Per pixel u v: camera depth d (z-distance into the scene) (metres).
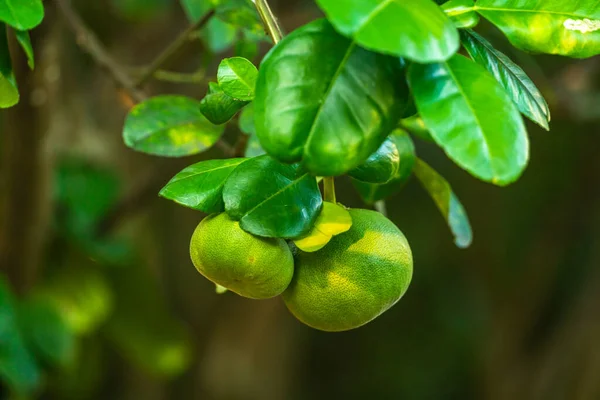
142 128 0.99
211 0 1.11
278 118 0.68
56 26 1.36
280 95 0.68
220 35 1.18
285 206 0.76
